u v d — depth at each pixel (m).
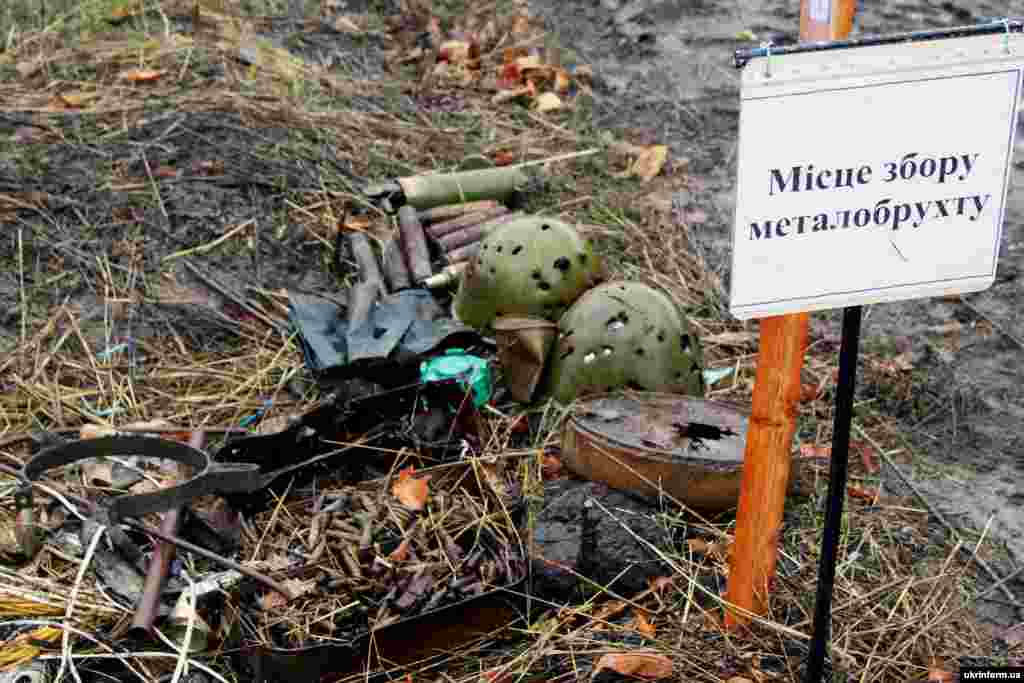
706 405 3.52
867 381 4.23
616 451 3.27
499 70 6.89
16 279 4.48
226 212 5.03
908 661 2.91
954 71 2.22
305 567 3.16
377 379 3.96
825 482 3.63
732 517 3.36
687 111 6.60
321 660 2.82
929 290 2.41
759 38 7.55
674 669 2.84
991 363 4.38
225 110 5.81
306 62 6.72
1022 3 7.90
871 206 2.31
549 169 5.77
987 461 3.83
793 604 3.10
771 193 2.27
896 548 3.38
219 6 7.22
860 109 2.23
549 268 3.98
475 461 3.47
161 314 4.43
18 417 3.83
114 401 3.91
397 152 5.78
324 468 3.56
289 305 4.50
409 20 7.63
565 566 3.11
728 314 4.64
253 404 3.99
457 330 4.01
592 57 7.34
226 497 3.33
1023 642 3.05
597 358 3.73
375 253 4.88
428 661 2.95
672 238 5.22
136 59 6.22
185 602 2.94
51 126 5.45
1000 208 2.35
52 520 3.34
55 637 2.93
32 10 6.62
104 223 4.84
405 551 3.22
